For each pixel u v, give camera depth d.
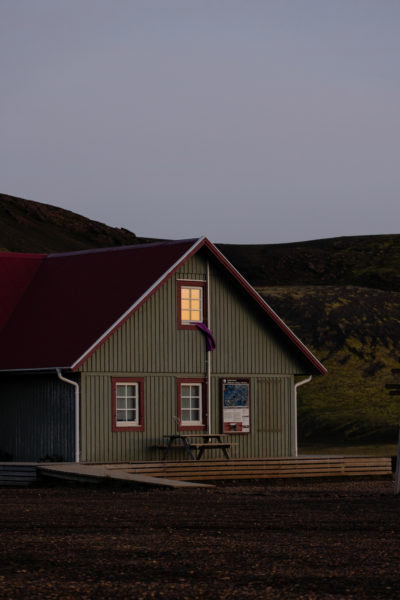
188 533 15.41
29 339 34.50
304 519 17.56
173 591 10.78
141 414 33.09
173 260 34.12
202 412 34.66
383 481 30.86
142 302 32.97
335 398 70.69
